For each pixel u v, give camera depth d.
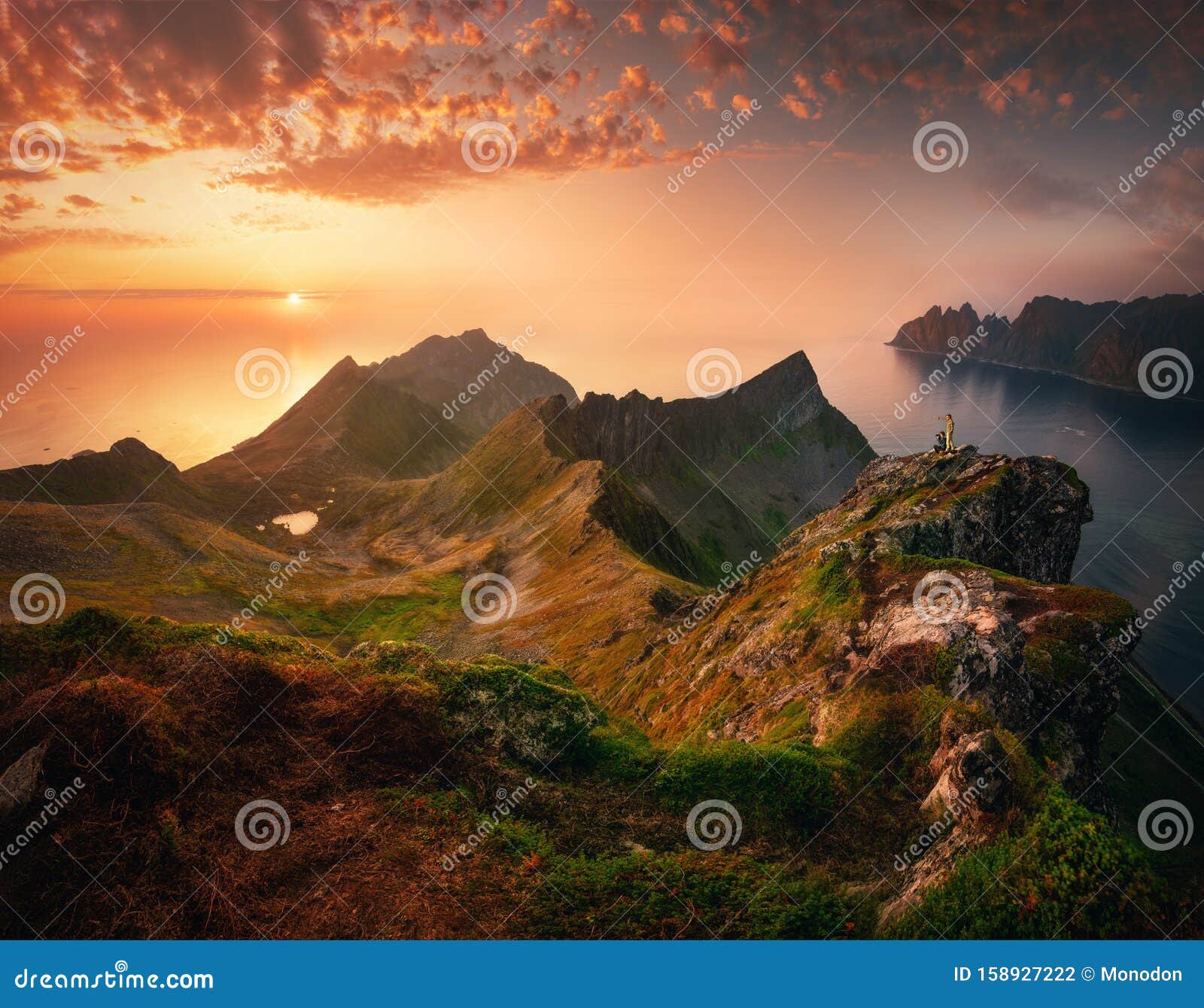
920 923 14.15
